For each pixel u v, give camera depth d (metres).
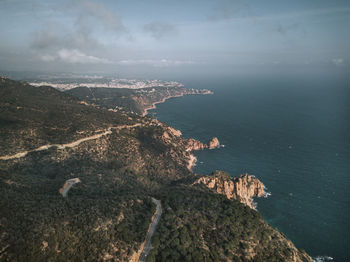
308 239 134.25
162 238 88.25
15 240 68.12
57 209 86.19
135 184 151.62
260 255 92.38
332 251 126.12
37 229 72.88
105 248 75.75
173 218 100.75
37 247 67.50
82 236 76.81
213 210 111.44
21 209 81.00
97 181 137.50
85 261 69.94
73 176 143.50
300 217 152.38
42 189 111.12
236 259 86.69
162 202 115.81
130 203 104.38
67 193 116.50
